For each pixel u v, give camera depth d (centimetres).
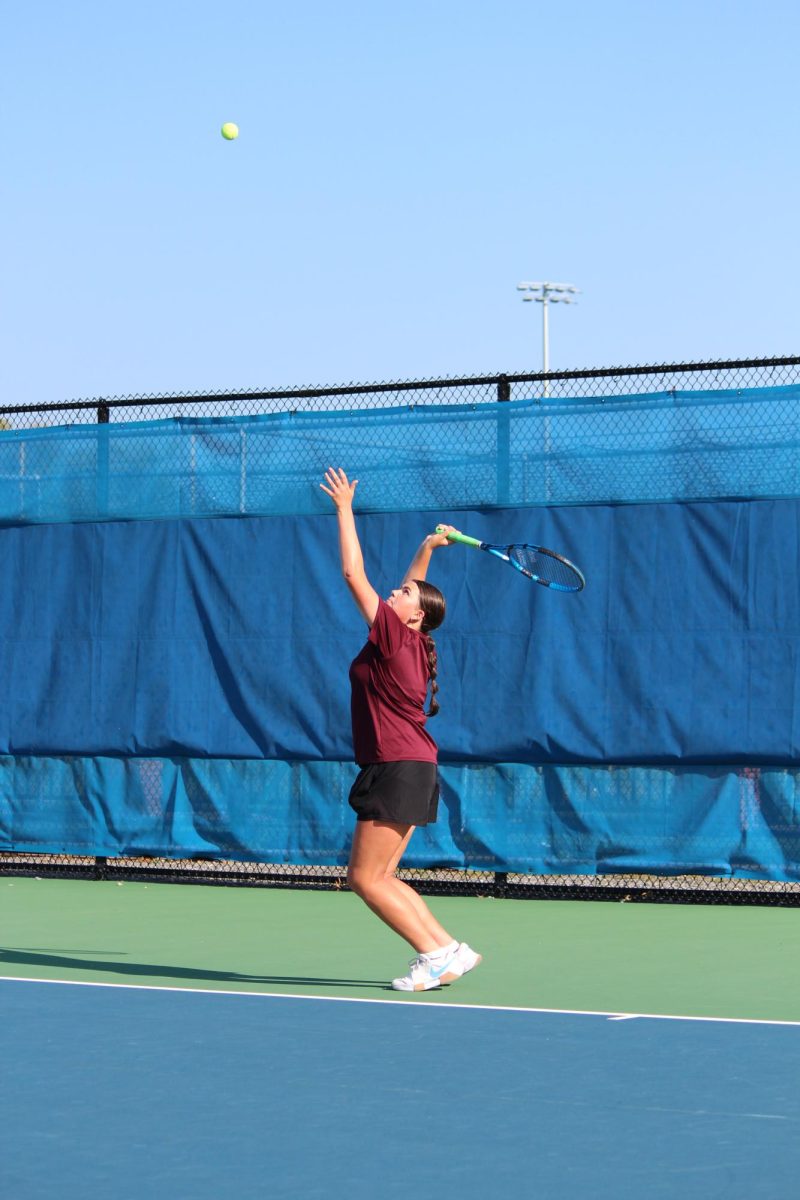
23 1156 754
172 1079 910
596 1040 1021
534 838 1808
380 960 1390
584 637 1791
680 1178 717
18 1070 934
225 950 1451
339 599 1898
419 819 1208
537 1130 798
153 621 1981
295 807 1912
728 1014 1123
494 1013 1120
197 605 1961
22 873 2080
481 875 1897
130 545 1997
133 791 1989
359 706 1216
